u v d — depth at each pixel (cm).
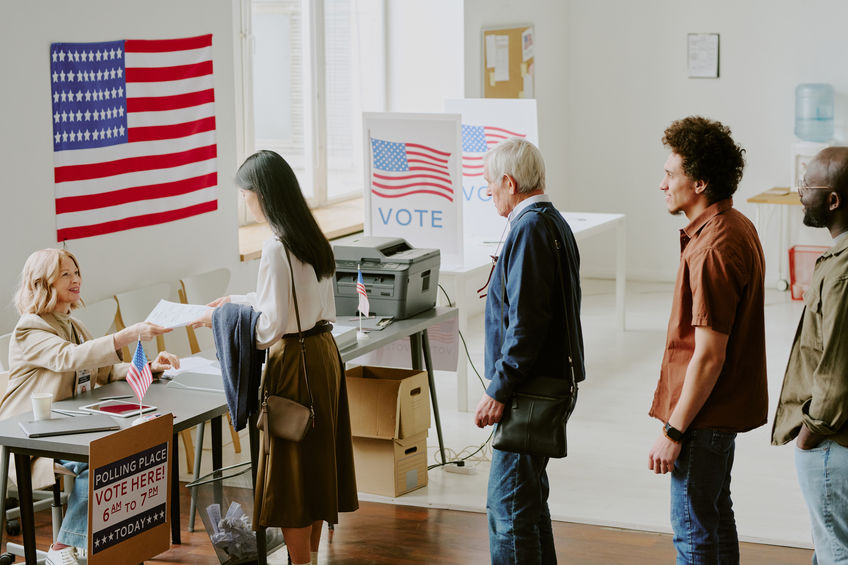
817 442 258
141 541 335
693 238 279
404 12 823
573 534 423
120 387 386
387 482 464
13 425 339
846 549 257
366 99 835
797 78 883
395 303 468
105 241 505
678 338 282
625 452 521
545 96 910
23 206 461
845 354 246
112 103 502
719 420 274
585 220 752
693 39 909
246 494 399
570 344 305
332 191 816
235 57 684
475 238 679
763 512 441
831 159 256
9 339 412
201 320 358
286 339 350
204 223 569
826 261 256
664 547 409
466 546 414
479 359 716
